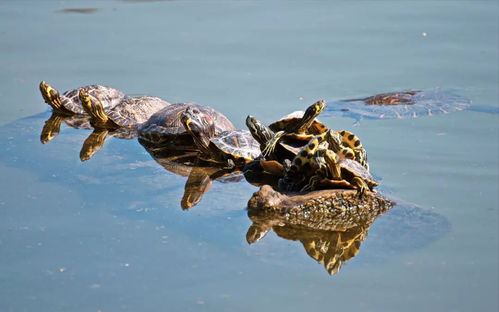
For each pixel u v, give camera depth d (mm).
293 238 22594
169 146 31859
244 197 25719
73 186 26719
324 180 25016
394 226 23500
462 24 50188
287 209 24109
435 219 23922
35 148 31125
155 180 27406
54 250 21453
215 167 29234
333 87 40062
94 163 29297
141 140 32750
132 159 30016
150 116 35562
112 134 33656
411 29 49594
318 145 25000
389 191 26516
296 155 25234
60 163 29250
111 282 19609
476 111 36031
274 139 26828
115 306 18375
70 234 22547
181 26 51062
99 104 33750
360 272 20359
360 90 39844
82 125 35094
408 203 25250
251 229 23047
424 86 40156
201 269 20359
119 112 35406
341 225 23688
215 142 28969
